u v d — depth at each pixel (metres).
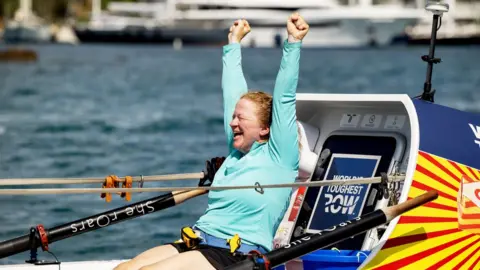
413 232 14.39
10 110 51.38
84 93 63.94
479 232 14.75
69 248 21.39
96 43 177.88
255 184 13.97
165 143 37.72
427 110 15.19
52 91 65.25
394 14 155.00
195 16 172.12
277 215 14.02
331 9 157.88
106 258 20.64
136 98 59.91
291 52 14.09
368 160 16.20
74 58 118.88
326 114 17.06
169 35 170.38
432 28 15.89
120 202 25.77
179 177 15.57
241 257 13.45
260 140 14.41
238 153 14.66
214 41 170.75
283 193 14.06
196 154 34.59
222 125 43.97
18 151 35.75
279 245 16.59
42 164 32.72
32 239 14.34
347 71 89.88
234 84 15.42
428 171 14.70
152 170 31.17
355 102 16.28
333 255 14.41
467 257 14.57
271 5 162.62
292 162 14.20
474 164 15.11
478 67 93.88
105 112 50.09
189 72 91.25
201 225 14.01
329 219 16.28
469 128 15.37
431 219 14.52
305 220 16.59
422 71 88.12
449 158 14.93
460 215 14.67
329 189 16.50
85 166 32.19
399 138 15.91
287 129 14.07
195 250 13.50
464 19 167.62
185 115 48.16
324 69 93.69
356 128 16.61
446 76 79.62
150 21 182.38
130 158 33.91
